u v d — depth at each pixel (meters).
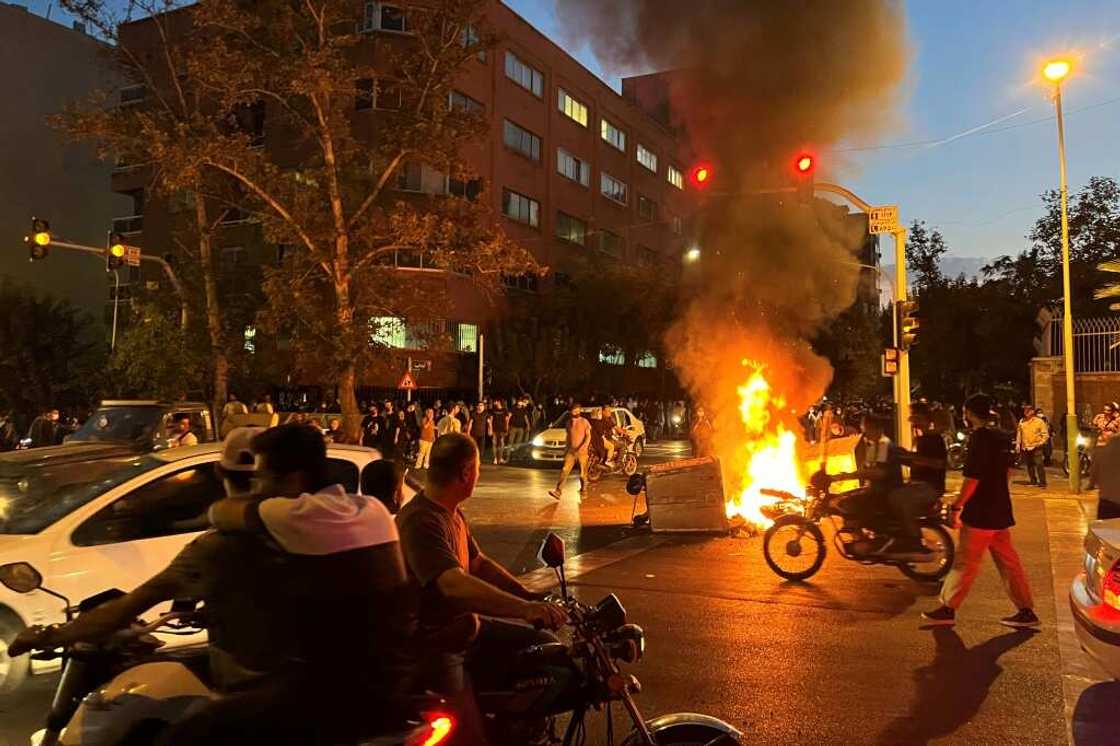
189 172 15.81
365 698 2.42
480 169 36.12
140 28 27.62
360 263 16.61
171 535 5.67
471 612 3.04
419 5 16.50
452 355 33.50
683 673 5.85
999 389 35.78
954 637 6.77
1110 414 19.66
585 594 8.30
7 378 34.50
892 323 17.05
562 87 42.94
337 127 16.75
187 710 2.52
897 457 8.93
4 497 5.90
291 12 16.11
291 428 2.68
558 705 3.10
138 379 22.36
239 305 22.00
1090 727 4.91
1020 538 11.50
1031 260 36.69
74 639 2.71
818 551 8.98
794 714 5.10
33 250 17.95
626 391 41.69
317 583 2.38
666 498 11.98
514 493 17.30
